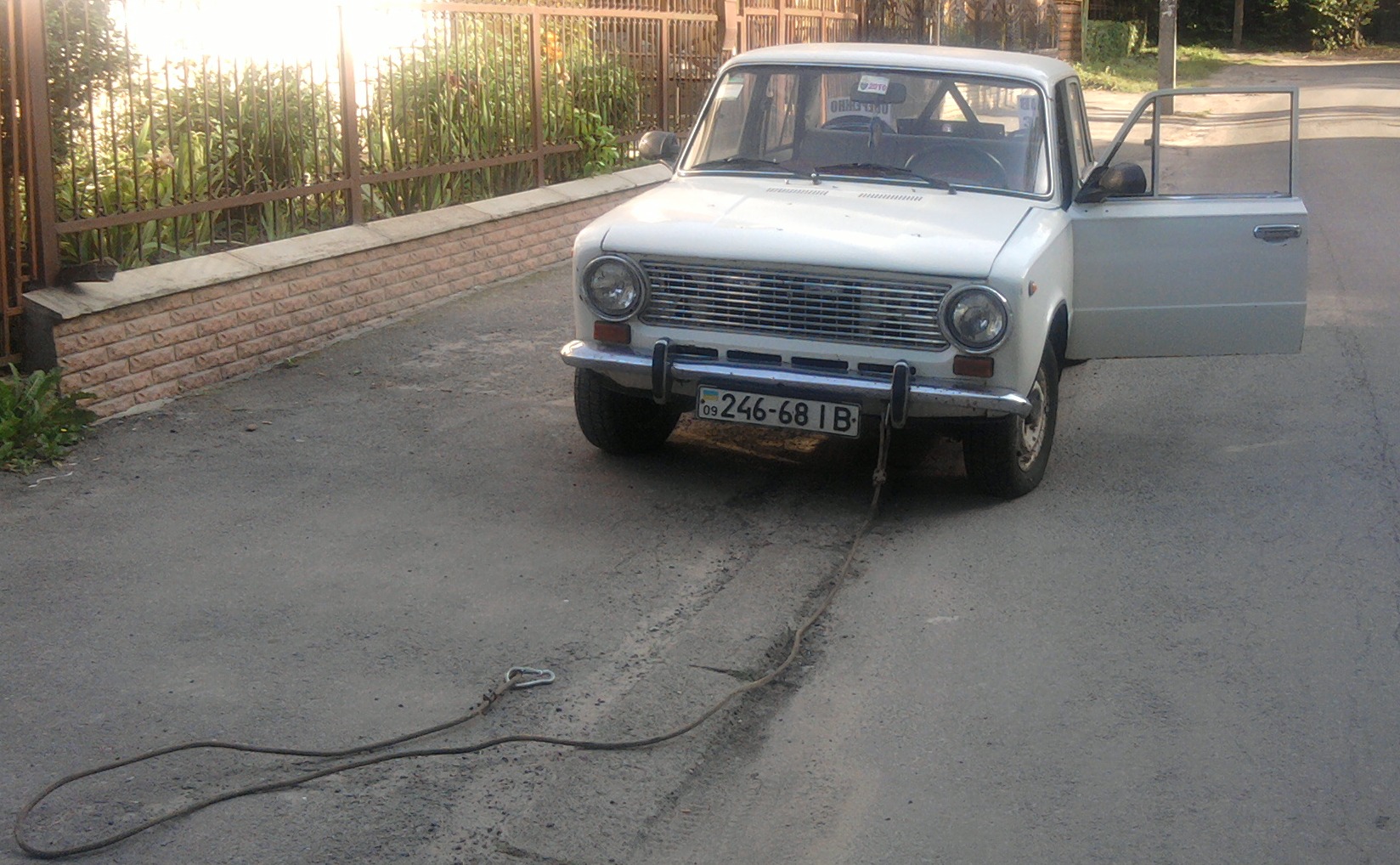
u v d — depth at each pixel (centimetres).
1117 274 670
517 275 1094
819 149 694
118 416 722
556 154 1204
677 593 530
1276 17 5869
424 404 759
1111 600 528
